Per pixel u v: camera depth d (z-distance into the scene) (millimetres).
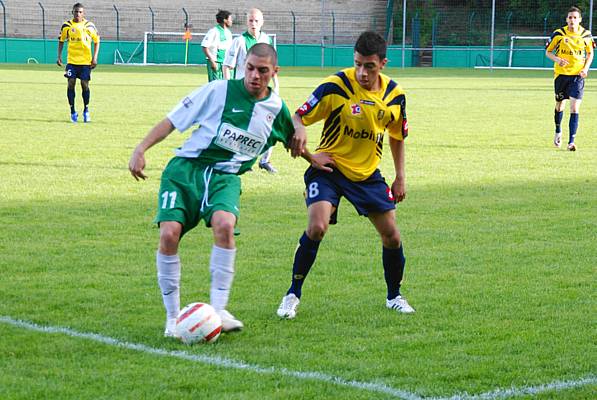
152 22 104562
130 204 19078
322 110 11148
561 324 11055
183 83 65312
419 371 9258
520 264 14297
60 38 36000
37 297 12000
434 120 39750
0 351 9719
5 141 29344
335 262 14320
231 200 10305
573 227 17281
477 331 10742
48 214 17891
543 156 27828
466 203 19766
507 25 104000
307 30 110250
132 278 13117
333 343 10195
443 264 14266
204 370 9188
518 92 59531
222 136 10352
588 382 8992
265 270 13719
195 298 12047
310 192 11281
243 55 23953
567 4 101188
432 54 105000
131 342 10133
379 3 110562
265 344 10148
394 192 11812
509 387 8820
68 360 9469
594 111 44469
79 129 33531
